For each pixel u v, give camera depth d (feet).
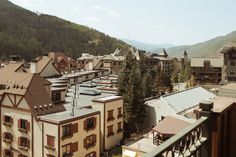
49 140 94.48
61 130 92.43
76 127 98.63
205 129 18.83
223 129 20.85
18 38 556.10
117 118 122.93
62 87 135.03
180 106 137.80
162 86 221.46
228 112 22.27
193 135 17.38
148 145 91.35
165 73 225.76
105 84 178.29
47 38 635.66
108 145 117.29
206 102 19.06
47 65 172.55
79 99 129.70
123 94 136.15
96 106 115.96
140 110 131.54
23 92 101.60
